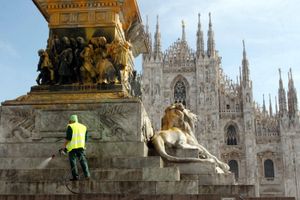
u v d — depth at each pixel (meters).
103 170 11.42
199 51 89.31
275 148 82.69
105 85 13.76
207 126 84.75
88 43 14.42
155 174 11.30
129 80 15.76
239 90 86.75
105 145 12.66
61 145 12.85
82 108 13.25
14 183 10.91
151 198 10.06
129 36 17.55
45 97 13.77
